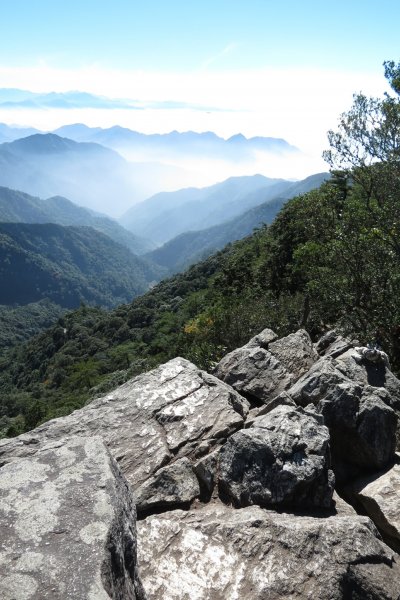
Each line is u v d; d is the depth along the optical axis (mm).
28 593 2887
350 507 6789
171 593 4918
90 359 107438
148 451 7457
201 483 7004
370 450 8016
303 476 6570
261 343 14133
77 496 3789
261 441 6961
